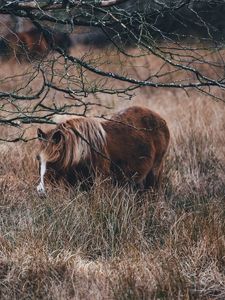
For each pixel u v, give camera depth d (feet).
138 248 55.26
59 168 61.67
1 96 53.36
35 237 55.47
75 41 86.07
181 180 72.02
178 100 102.63
